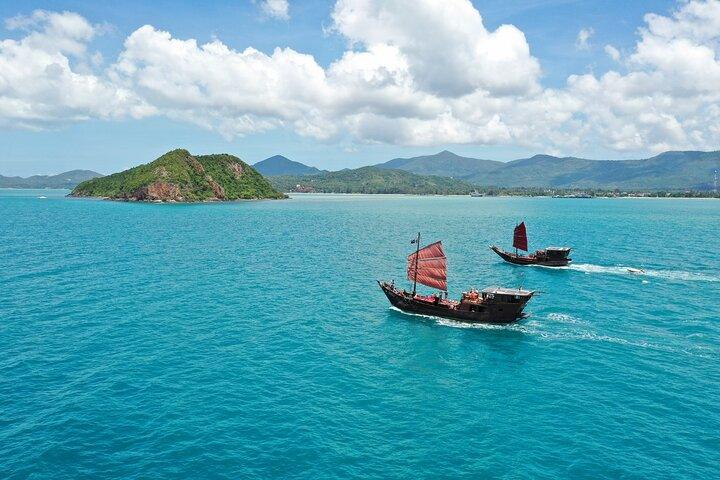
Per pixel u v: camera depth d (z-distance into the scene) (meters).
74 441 27.30
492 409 32.25
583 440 28.53
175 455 26.28
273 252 94.25
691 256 94.62
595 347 44.06
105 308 52.34
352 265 81.56
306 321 50.19
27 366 36.91
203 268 75.81
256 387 34.56
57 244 97.88
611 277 74.81
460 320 51.94
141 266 76.00
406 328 49.31
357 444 27.83
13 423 28.94
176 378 35.56
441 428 29.73
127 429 28.67
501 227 154.75
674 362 40.34
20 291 58.53
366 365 39.34
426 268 56.16
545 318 53.00
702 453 27.34
